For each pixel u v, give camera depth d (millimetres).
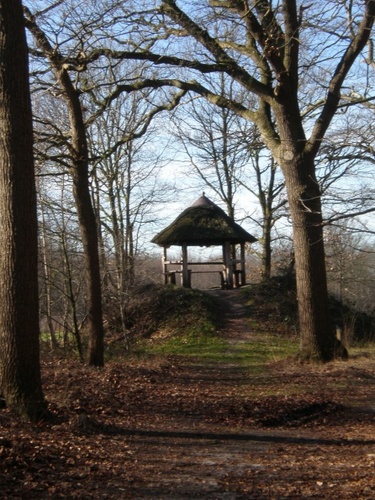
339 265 33531
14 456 7262
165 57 17016
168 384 15297
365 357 18578
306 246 17719
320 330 17922
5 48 9516
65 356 19812
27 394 9523
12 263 9547
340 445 9375
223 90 25156
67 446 8352
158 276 37000
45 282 21094
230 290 30859
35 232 9703
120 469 7492
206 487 6871
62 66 15609
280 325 26875
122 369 16797
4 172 9570
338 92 16250
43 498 6195
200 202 32094
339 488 6859
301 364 17766
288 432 10453
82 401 11609
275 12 16031
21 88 9602
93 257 17141
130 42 16734
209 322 26719
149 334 26938
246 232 32062
